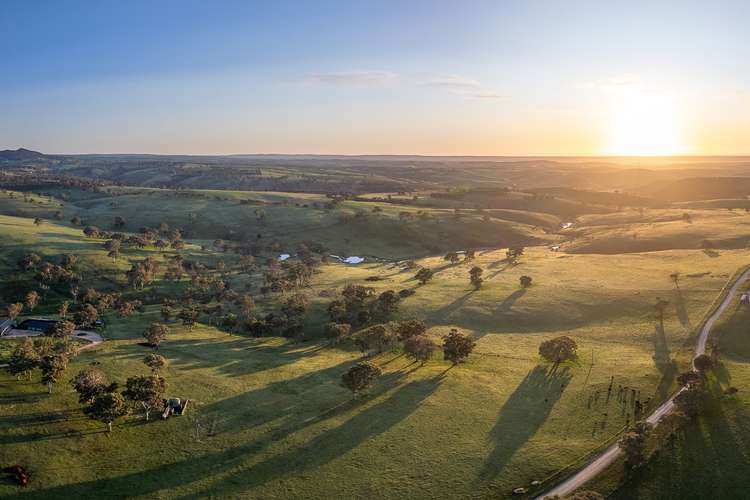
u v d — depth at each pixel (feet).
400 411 285.84
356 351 399.85
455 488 218.18
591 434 254.06
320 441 255.91
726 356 330.54
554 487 214.48
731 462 220.43
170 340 413.80
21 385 296.71
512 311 465.06
